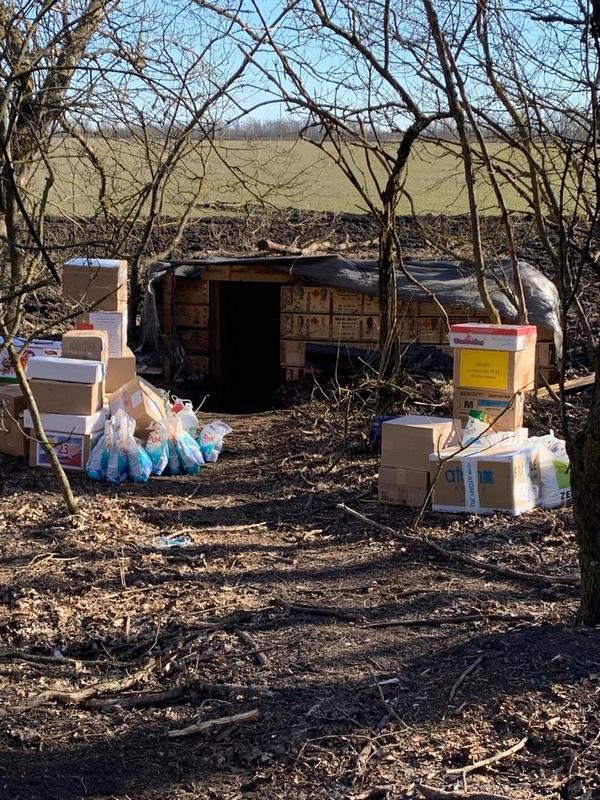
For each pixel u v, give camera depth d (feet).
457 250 37.73
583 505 14.46
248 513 24.31
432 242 30.45
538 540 20.90
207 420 35.04
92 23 20.98
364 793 11.29
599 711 12.31
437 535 21.42
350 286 37.35
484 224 38.81
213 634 16.39
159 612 17.66
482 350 24.40
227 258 42.45
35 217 24.40
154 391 29.19
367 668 14.53
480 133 22.31
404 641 15.51
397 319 30.48
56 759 12.81
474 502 22.65
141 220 35.32
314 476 26.99
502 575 18.92
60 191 27.20
